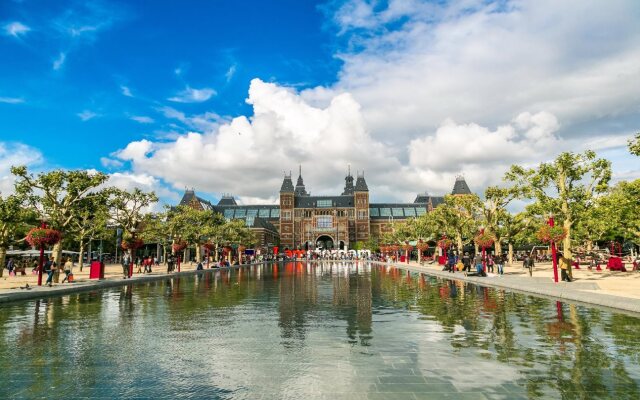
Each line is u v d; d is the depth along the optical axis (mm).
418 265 65250
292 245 163500
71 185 33156
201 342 11281
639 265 41062
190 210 66562
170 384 7863
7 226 32625
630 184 28141
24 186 31891
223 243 77875
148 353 10133
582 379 8023
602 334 12062
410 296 22297
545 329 12828
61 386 7750
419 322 14188
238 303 19766
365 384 7816
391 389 7531
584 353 9930
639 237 43312
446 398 7078
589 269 44938
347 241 163500
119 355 9945
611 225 38125
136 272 48312
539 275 37531
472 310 16906
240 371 8656
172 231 58562
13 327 13602
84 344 11109
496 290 25516
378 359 9500
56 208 33156
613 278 32094
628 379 8023
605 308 17281
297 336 12000
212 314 16312
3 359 9609
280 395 7266
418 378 8141
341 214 167250
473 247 75438
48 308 18266
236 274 47562
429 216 66438
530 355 9789
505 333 12266
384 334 12211
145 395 7289
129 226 45125
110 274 43906
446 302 19578
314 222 165000
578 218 31344
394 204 179500
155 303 19953
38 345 10992
